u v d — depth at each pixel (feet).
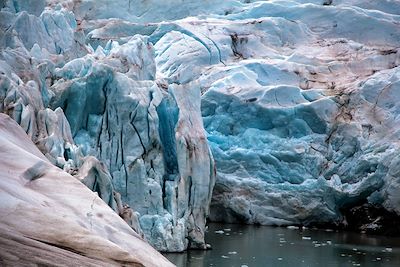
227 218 143.95
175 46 161.58
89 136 98.99
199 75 156.56
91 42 157.38
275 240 119.44
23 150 45.68
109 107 99.86
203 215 103.91
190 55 159.63
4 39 96.17
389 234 135.23
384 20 171.32
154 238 97.04
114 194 70.79
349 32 172.24
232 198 142.00
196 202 102.37
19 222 35.06
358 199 139.13
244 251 104.94
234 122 149.79
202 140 103.65
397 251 111.96
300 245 114.73
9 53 89.51
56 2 173.37
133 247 41.24
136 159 98.78
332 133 145.18
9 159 43.52
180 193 100.27
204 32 165.99
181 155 100.63
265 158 144.56
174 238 98.07
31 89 80.94
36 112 78.89
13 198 37.22
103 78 98.48
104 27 165.07
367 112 146.10
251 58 165.07
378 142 140.77
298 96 149.07
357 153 141.69
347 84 152.56
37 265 31.48
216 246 108.27
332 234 132.16
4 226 34.30
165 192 100.27
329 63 159.63
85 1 179.42
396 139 140.46
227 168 145.59
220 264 91.81
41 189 42.06
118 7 180.65
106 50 126.21
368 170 139.23
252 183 142.51
